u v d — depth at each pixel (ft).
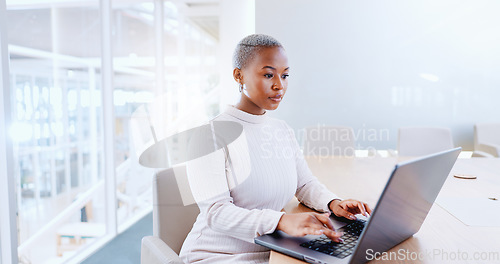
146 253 3.37
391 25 14.07
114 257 8.41
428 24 13.92
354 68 14.35
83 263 8.05
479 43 13.79
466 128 14.15
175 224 4.01
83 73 11.15
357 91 14.42
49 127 9.54
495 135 12.77
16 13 8.73
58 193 9.96
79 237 9.97
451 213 3.76
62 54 10.27
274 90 3.38
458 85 14.03
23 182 8.57
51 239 9.45
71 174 10.55
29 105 8.84
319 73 14.48
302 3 14.35
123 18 13.51
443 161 2.59
